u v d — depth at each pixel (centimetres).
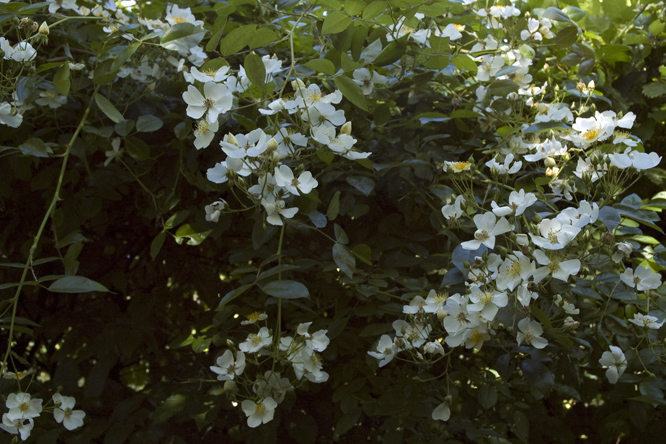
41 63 131
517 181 125
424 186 131
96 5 138
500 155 127
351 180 125
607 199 119
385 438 125
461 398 130
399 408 124
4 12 123
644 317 119
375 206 135
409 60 133
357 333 130
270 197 117
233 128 130
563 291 120
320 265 128
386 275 125
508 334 126
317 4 123
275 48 137
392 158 133
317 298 133
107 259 146
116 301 150
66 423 123
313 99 117
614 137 123
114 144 131
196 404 129
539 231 112
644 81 146
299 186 116
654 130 149
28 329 121
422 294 123
